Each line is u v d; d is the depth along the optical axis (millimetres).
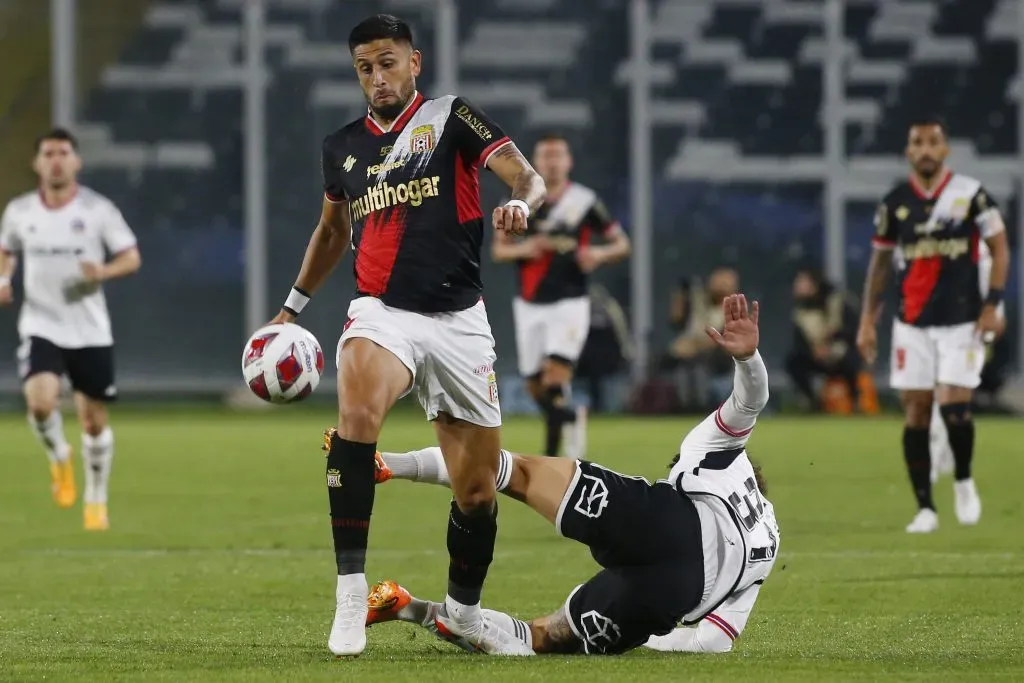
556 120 80750
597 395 71562
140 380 79062
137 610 21094
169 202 79500
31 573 25359
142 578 24688
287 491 40250
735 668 15664
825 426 63375
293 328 17938
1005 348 70125
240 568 25953
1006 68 81562
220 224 79688
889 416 70125
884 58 81625
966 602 21531
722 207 80375
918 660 16453
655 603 16141
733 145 80688
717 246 80250
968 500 32312
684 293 70938
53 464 35812
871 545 28750
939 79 81438
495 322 77688
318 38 79938
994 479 42531
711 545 16312
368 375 16375
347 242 18656
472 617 16953
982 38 81750
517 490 16797
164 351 79312
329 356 78438
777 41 81125
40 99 79625
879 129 81250
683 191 80375
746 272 80188
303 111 79562
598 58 80688
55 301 34031
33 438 58906
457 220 16984
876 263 32844
